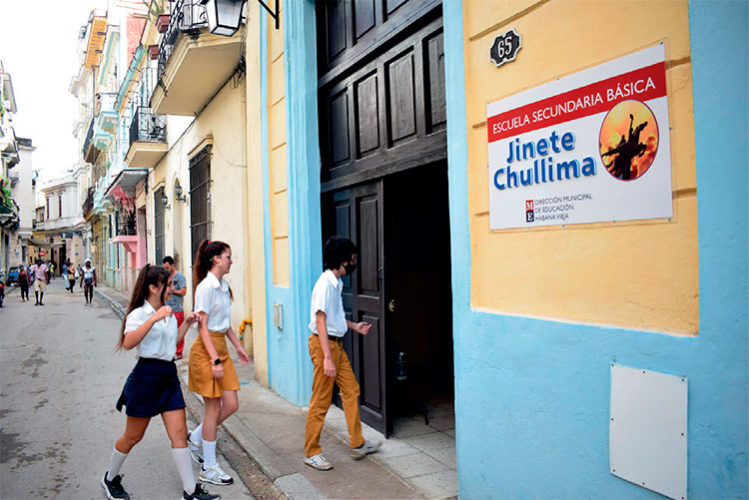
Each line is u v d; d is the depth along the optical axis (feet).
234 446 15.05
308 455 12.86
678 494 6.77
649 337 7.09
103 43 86.28
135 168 60.44
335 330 12.87
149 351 11.18
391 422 14.87
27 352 31.65
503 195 9.49
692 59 6.59
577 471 8.12
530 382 8.91
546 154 8.63
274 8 20.08
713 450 6.42
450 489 11.47
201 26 24.61
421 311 21.84
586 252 8.02
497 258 9.69
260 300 21.61
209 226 34.09
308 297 18.08
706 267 6.46
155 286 11.23
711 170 6.40
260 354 21.70
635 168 7.31
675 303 6.88
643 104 7.20
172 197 46.29
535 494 8.86
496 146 9.61
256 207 21.98
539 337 8.71
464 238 10.40
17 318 51.88
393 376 16.69
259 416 17.13
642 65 7.20
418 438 14.69
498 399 9.61
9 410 19.25
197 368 12.32
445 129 12.32
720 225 6.33
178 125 43.50
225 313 12.86
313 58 18.37
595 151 7.84
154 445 15.48
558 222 8.45
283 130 19.48
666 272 6.98
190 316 12.34
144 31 49.78
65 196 170.71
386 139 14.60
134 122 49.32
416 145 13.28
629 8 7.36
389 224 14.96
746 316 6.10
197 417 17.94
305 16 18.20
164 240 50.65
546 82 8.60
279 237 20.06
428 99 12.92
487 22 9.77
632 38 7.33
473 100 10.16
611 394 7.57
